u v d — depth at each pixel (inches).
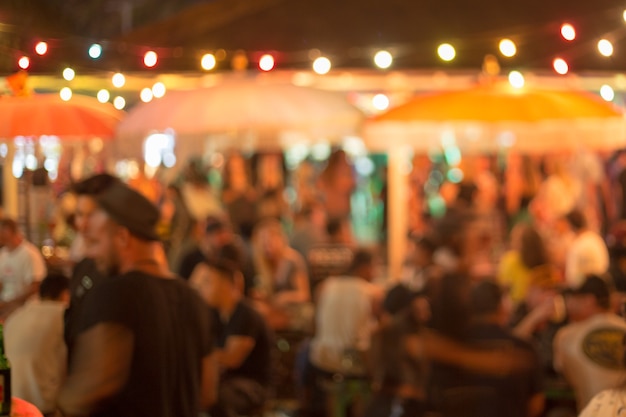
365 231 610.5
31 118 282.2
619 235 433.4
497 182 552.7
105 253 193.2
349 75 457.1
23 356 232.5
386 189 611.2
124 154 386.6
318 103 404.8
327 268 485.7
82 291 205.5
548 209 535.8
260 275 479.5
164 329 190.2
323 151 631.8
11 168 300.2
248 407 353.7
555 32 433.7
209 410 347.9
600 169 545.0
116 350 183.5
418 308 310.5
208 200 537.0
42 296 239.8
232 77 426.3
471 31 431.5
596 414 171.2
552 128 473.4
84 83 413.4
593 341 270.5
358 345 391.2
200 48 427.2
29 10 354.0
